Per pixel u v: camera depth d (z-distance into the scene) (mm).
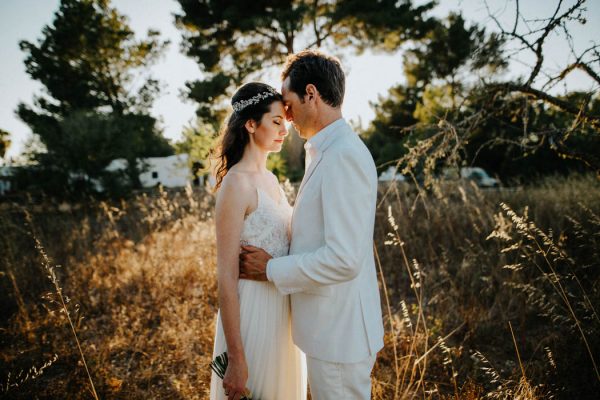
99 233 6676
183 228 5664
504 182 12312
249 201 1650
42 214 8961
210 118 13594
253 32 14508
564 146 2789
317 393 1609
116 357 3025
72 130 11133
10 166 10797
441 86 10195
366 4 13914
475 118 3121
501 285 3561
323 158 1531
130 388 2520
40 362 2799
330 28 14617
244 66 14008
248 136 1743
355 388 1571
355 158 1417
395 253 5160
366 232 1433
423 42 14977
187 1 13969
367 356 1582
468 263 3857
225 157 1792
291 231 1694
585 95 2520
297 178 11312
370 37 14609
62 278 4586
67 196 10234
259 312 1695
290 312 1818
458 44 12211
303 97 1629
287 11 12930
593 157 2701
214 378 1767
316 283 1459
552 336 2754
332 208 1418
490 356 2865
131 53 17125
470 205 5254
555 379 2348
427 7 15109
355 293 1589
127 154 11930
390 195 6820
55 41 15766
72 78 16656
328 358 1548
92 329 3422
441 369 2691
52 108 16500
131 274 4465
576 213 4707
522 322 3111
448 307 3484
